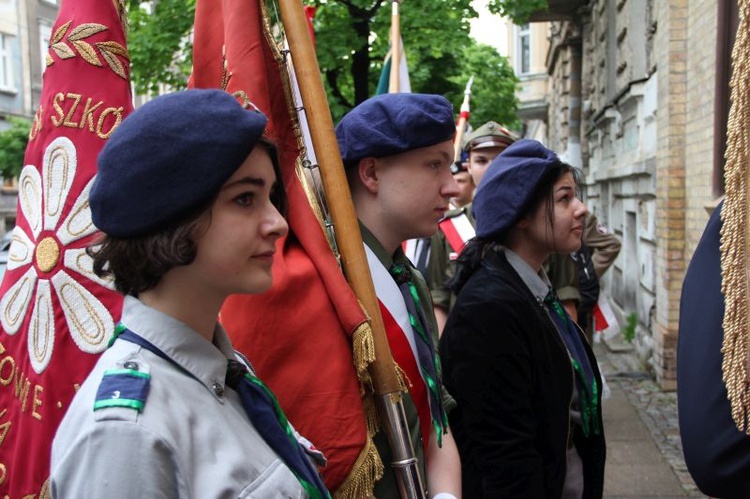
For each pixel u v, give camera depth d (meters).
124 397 0.95
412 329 1.75
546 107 25.47
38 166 1.59
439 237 3.56
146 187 1.01
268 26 1.58
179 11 8.83
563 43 15.54
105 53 1.59
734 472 1.57
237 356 1.24
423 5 8.83
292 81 1.79
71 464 0.93
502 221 2.16
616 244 4.48
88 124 1.56
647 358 7.04
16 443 1.54
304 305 1.43
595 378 2.29
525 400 1.99
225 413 1.05
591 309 4.06
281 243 1.48
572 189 2.19
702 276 1.68
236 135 1.02
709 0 5.00
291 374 1.40
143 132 1.01
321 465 1.29
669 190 6.06
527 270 2.19
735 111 1.57
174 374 1.02
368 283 1.53
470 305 2.03
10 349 1.59
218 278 1.06
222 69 1.65
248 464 1.01
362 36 9.03
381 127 1.72
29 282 1.56
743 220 1.54
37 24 21.56
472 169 3.96
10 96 20.69
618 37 8.96
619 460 4.66
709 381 1.60
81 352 1.51
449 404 1.94
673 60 5.93
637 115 8.06
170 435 0.95
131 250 1.04
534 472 1.97
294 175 1.56
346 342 1.46
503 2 9.10
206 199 1.02
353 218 1.55
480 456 1.98
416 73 12.70
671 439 5.00
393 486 1.57
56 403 1.50
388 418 1.52
